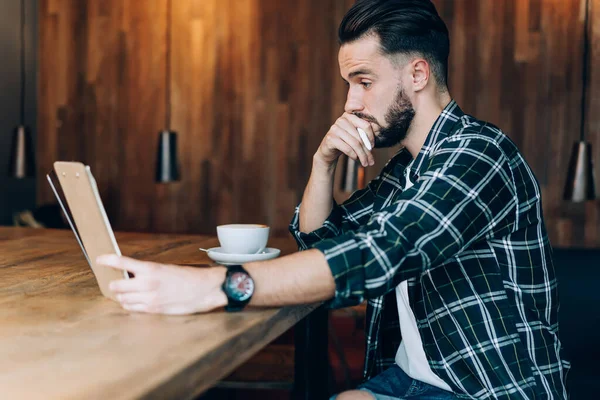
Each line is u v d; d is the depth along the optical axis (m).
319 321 1.71
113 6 4.51
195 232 4.50
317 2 4.29
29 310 1.04
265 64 4.36
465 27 4.13
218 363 0.86
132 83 4.52
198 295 1.01
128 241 1.95
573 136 4.06
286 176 4.38
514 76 4.10
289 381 1.74
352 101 1.41
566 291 2.75
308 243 1.58
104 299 1.12
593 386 2.49
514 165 1.27
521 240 1.29
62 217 3.87
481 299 1.27
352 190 3.12
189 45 4.45
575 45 4.04
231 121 4.43
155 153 4.52
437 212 1.11
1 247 1.77
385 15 1.33
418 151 1.43
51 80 4.61
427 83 1.36
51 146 4.63
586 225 4.06
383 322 1.50
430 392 1.34
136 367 0.76
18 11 4.38
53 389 0.69
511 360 1.25
